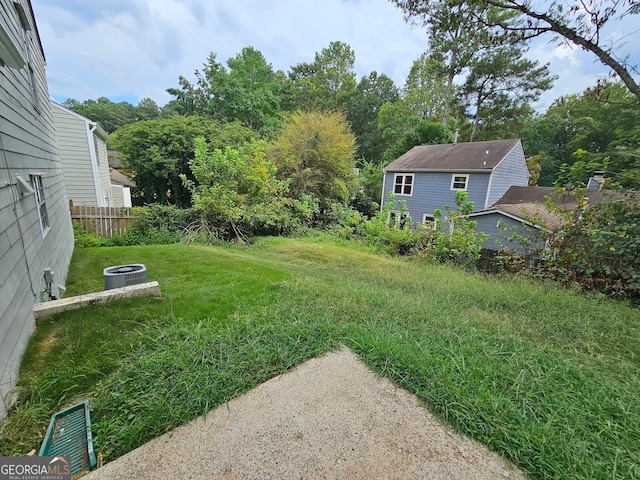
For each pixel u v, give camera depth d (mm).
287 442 1547
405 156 16375
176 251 6227
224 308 3025
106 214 8289
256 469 1397
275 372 2098
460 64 16094
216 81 19797
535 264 5648
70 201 7992
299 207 10984
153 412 1645
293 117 13492
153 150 13547
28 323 2352
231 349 2240
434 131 18344
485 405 1772
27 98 3512
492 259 6758
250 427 1631
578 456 1472
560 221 5738
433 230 7980
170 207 8656
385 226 9062
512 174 13766
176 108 21031
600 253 4727
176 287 3695
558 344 2693
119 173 18703
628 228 4453
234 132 14914
